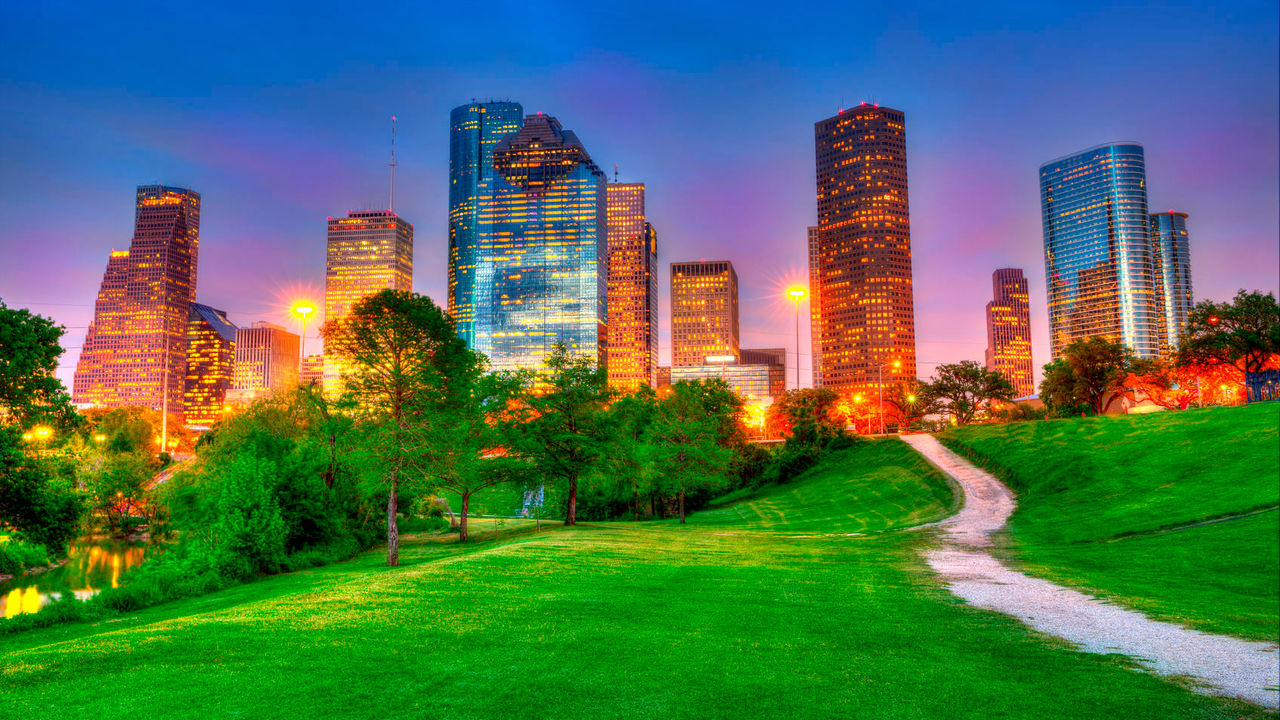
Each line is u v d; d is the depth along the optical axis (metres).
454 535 51.56
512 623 14.95
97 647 12.50
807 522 56.34
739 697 10.27
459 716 9.26
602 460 55.16
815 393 122.00
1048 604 18.67
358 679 10.79
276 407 53.47
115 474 68.00
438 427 37.88
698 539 38.59
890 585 21.78
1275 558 25.12
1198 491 38.41
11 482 29.78
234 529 33.47
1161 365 101.88
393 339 35.00
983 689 10.91
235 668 11.24
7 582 44.91
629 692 10.39
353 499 46.28
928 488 62.12
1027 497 50.47
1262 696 10.76
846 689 10.76
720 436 91.25
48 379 31.30
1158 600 19.38
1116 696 10.67
